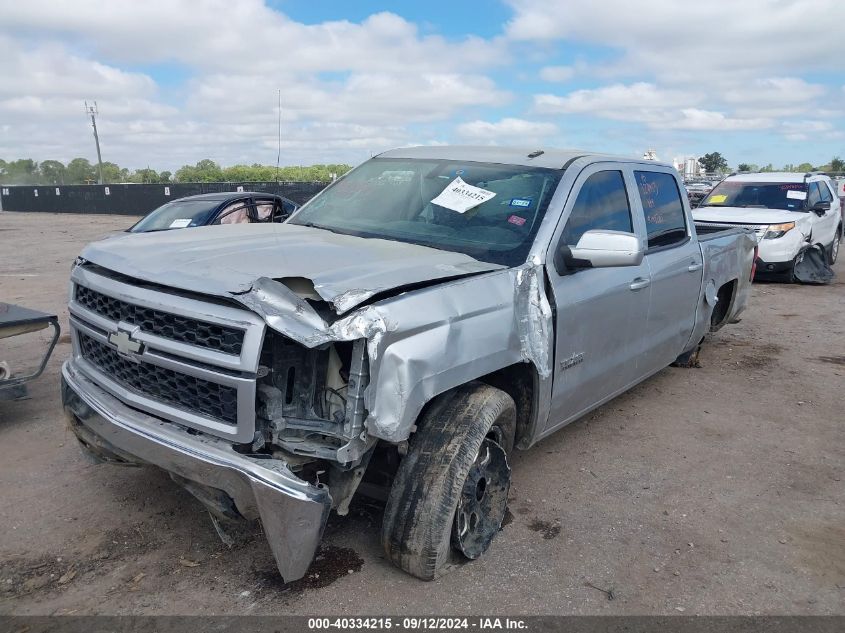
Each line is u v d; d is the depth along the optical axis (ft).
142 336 9.84
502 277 11.32
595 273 13.61
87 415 10.78
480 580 10.68
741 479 14.74
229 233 12.97
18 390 16.79
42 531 11.73
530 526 12.44
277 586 10.34
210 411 9.40
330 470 9.88
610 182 15.11
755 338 27.61
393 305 9.34
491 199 13.53
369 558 11.13
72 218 119.14
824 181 48.24
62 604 9.84
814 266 41.45
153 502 12.78
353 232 13.78
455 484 10.10
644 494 13.89
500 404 10.89
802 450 16.39
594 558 11.49
